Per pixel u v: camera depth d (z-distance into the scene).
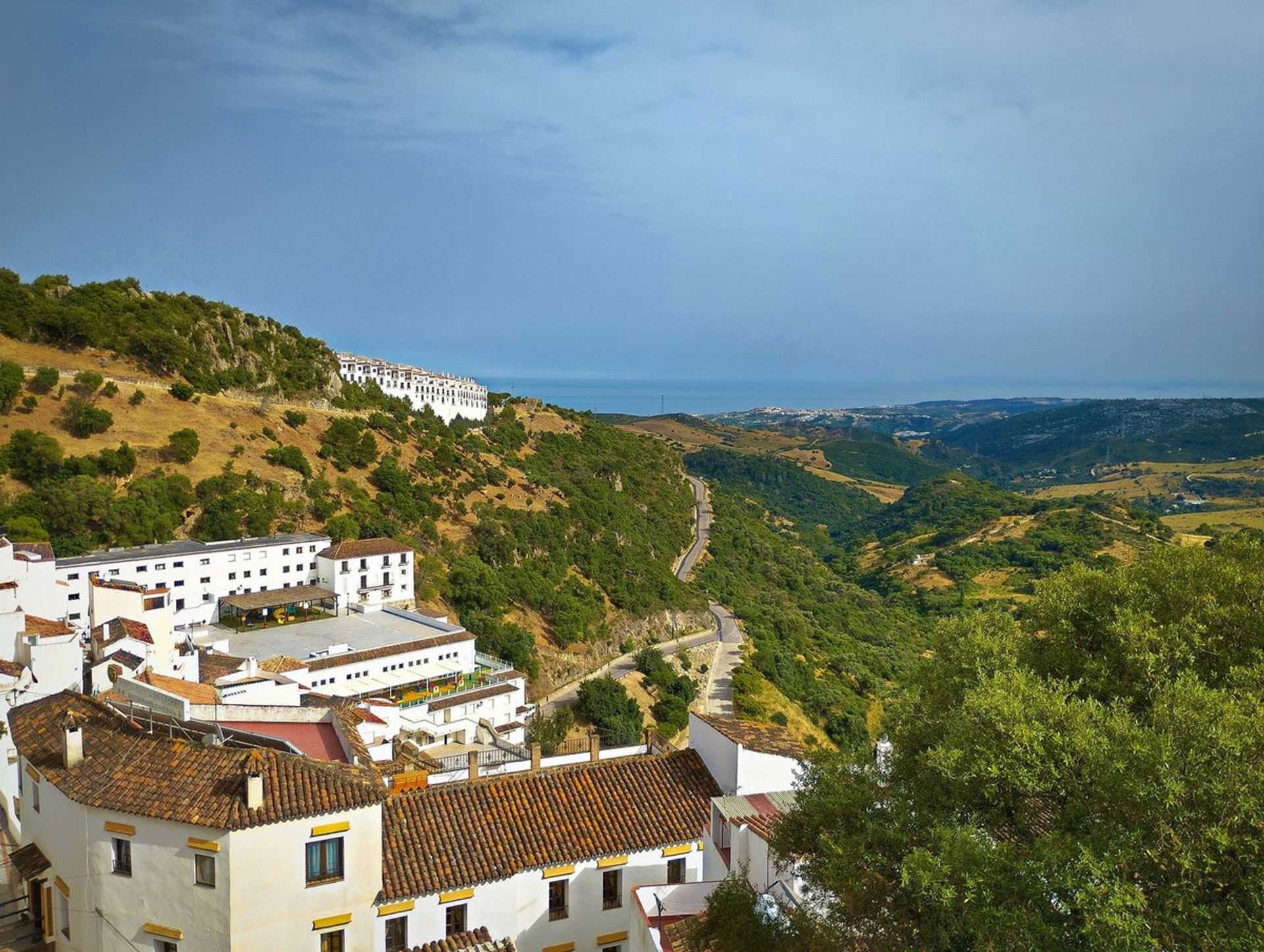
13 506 95.00
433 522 134.62
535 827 32.88
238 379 149.00
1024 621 28.70
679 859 33.81
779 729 40.06
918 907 20.02
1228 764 17.73
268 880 26.27
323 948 27.56
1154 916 17.55
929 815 21.67
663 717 105.50
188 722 30.83
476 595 116.94
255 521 110.56
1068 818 19.67
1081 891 17.34
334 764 29.39
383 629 95.25
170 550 96.06
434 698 82.88
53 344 132.25
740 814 31.00
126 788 26.97
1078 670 25.62
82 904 27.39
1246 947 16.45
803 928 22.80
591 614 129.12
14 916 31.81
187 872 26.05
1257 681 21.78
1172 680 22.50
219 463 120.56
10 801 40.25
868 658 149.75
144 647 50.34
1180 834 18.09
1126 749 18.77
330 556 105.38
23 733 31.17
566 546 147.50
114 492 104.88
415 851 30.73
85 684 48.31
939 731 24.78
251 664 60.72
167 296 160.25
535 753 39.72
